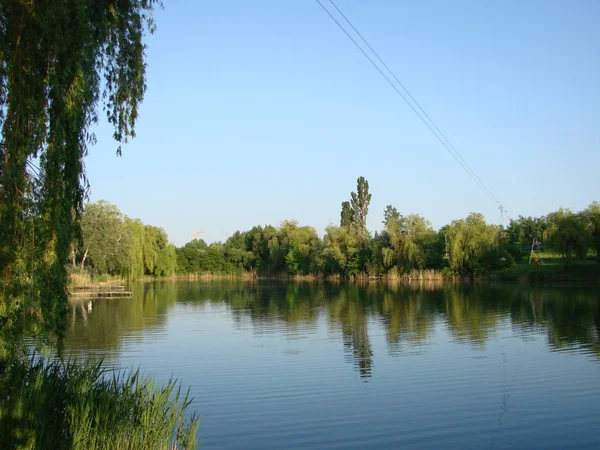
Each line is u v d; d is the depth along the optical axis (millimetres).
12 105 9328
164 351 23875
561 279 66625
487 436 12844
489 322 32531
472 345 24547
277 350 24062
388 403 15461
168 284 89688
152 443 10141
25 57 9570
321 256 93500
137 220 86938
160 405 10719
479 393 16375
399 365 20438
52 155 9477
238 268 115688
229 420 14031
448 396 16094
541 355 21875
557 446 12211
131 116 11578
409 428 13422
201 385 17609
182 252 115750
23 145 9320
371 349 24016
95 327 32500
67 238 10023
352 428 13430
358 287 72500
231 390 16953
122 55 11492
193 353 23328
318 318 36688
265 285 84688
